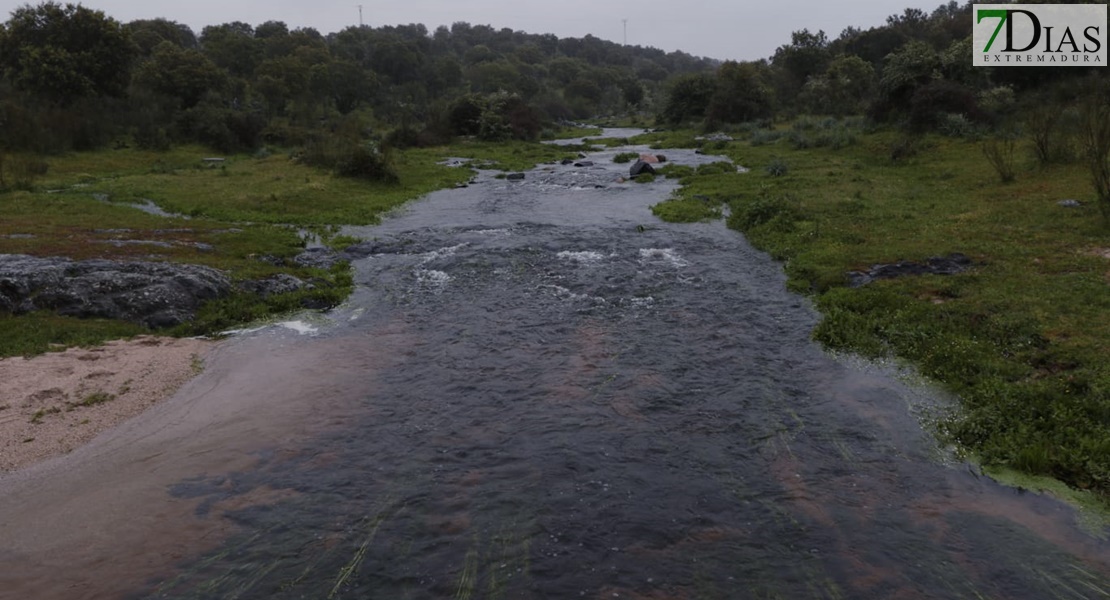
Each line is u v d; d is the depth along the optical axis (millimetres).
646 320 14898
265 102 84062
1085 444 8766
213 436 10047
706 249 21266
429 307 16172
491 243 22609
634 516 7980
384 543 7547
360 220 27031
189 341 13945
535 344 13609
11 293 14789
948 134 39656
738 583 6840
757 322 14648
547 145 64500
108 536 7738
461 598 6688
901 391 11133
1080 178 25000
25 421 10406
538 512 8086
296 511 8164
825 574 6938
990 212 21859
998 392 10359
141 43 100875
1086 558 7105
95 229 23109
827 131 48031
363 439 9906
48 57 56938
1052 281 14867
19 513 8227
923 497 8258
